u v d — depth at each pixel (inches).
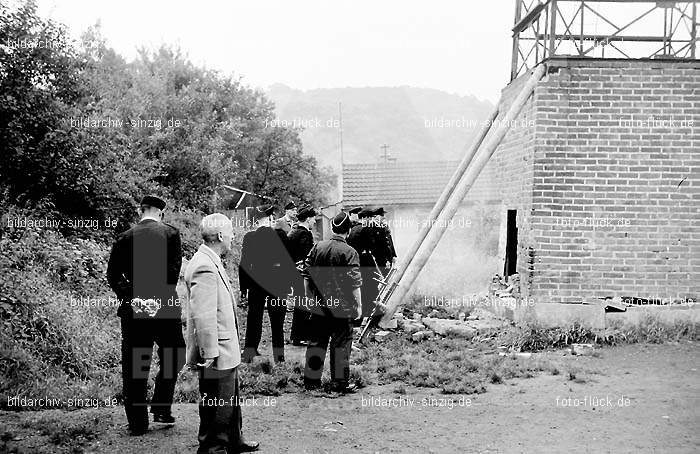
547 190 351.9
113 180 498.3
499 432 206.4
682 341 328.8
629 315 338.6
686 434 199.5
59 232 433.7
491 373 277.7
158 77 884.0
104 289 390.3
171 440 200.5
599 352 311.9
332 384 265.0
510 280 402.6
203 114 914.7
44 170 448.1
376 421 221.8
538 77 352.8
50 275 361.7
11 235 383.2
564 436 200.4
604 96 349.4
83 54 543.2
